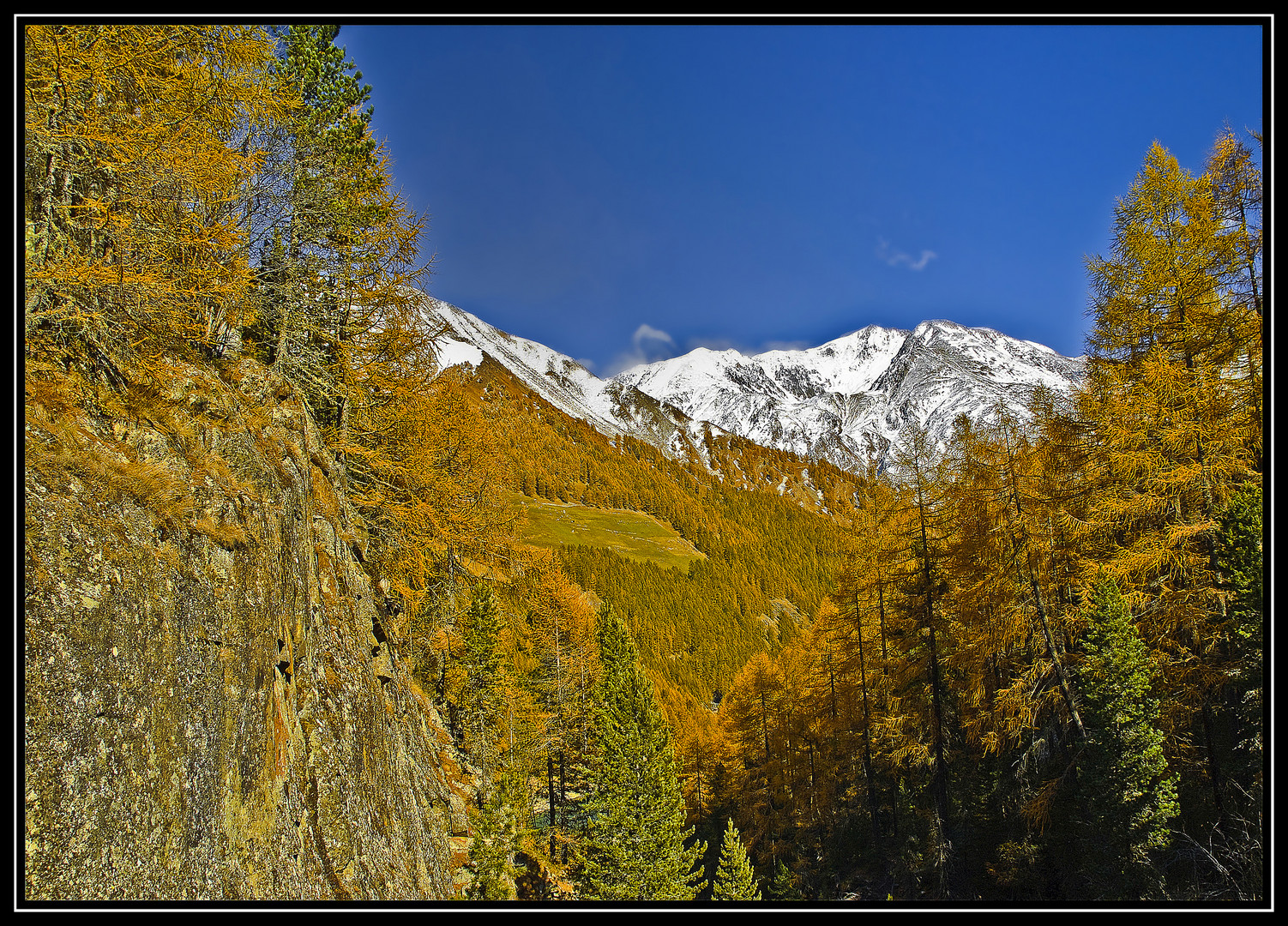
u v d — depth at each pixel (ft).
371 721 36.27
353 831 29.50
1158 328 50.24
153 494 22.59
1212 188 49.24
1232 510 42.98
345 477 50.03
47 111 21.26
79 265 22.13
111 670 18.62
